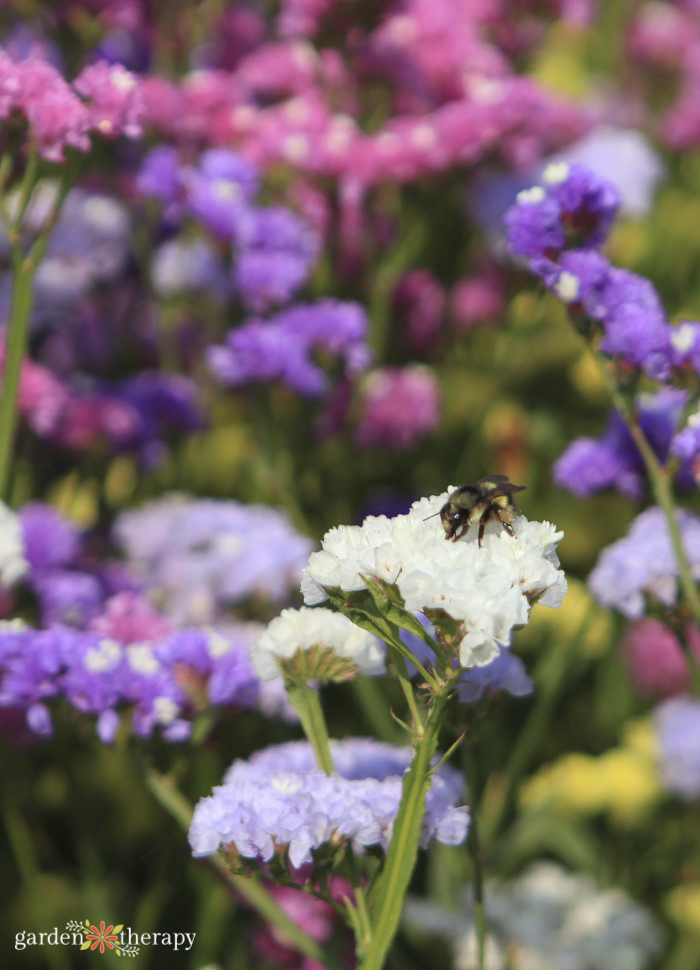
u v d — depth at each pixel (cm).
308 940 70
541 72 196
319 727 67
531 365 133
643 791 103
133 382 118
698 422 73
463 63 128
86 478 114
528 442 130
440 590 60
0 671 73
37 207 118
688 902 100
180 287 118
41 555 94
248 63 131
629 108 180
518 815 102
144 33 134
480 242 132
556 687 87
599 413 133
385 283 120
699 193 168
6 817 90
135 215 121
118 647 72
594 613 85
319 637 66
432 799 67
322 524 116
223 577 93
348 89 128
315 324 107
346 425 115
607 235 75
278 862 64
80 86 78
